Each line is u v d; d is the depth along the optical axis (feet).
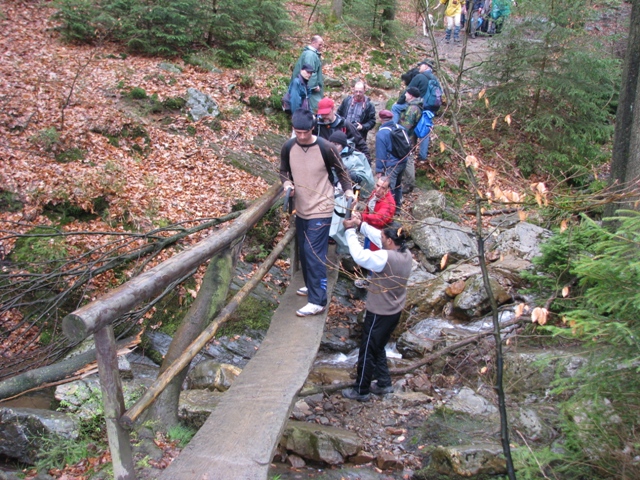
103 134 28.63
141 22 38.04
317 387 17.97
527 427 15.26
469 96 36.50
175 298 22.04
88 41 38.01
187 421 14.79
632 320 10.72
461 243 26.50
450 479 14.01
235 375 17.62
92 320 8.46
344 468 14.67
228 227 14.44
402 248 16.79
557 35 33.22
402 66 45.19
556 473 12.17
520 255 25.32
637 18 20.72
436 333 21.50
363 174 19.97
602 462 11.21
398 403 17.80
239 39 40.57
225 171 29.01
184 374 14.66
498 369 11.03
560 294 18.26
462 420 16.51
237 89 35.83
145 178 26.63
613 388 10.94
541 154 33.53
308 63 26.25
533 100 35.35
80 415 14.85
